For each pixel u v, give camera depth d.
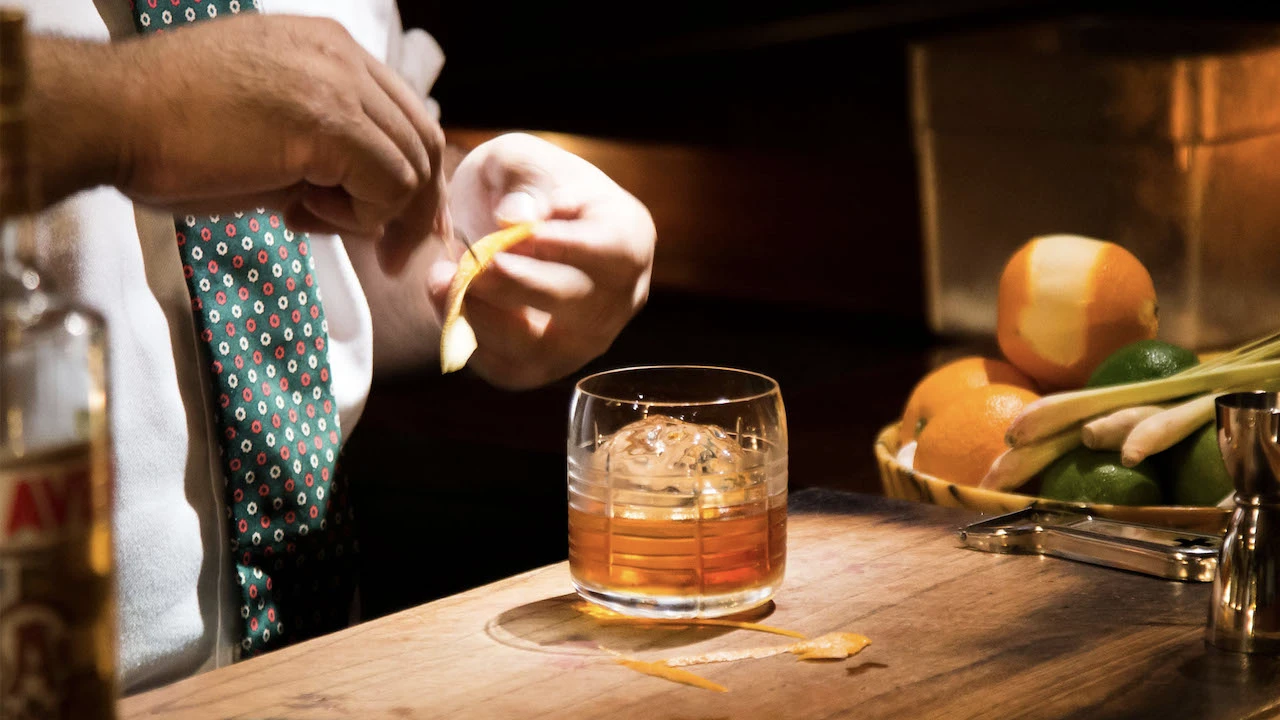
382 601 1.37
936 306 1.64
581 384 0.92
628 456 0.89
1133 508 0.99
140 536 1.03
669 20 3.25
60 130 0.85
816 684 0.83
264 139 0.87
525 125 2.87
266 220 1.05
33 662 0.66
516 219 1.08
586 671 0.84
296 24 0.89
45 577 0.66
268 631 1.06
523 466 1.37
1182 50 1.46
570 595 0.93
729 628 0.89
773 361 2.07
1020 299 1.14
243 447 1.05
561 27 3.16
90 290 1.01
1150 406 1.03
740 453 0.89
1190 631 0.87
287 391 1.07
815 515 1.03
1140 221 1.43
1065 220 1.48
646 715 0.80
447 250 1.05
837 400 1.44
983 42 1.56
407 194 0.92
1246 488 0.85
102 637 0.68
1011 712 0.80
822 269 2.53
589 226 1.09
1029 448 1.03
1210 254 1.42
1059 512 1.01
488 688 0.83
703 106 2.76
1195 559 0.93
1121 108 1.42
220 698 0.82
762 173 2.57
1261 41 1.42
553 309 1.08
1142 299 1.13
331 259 1.14
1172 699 0.81
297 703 0.82
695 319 2.37
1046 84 1.46
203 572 1.06
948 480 1.07
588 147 2.79
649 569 0.88
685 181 2.66
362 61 0.91
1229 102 1.39
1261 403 0.88
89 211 1.01
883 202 2.45
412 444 1.42
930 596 0.92
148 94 0.86
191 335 1.06
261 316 1.05
